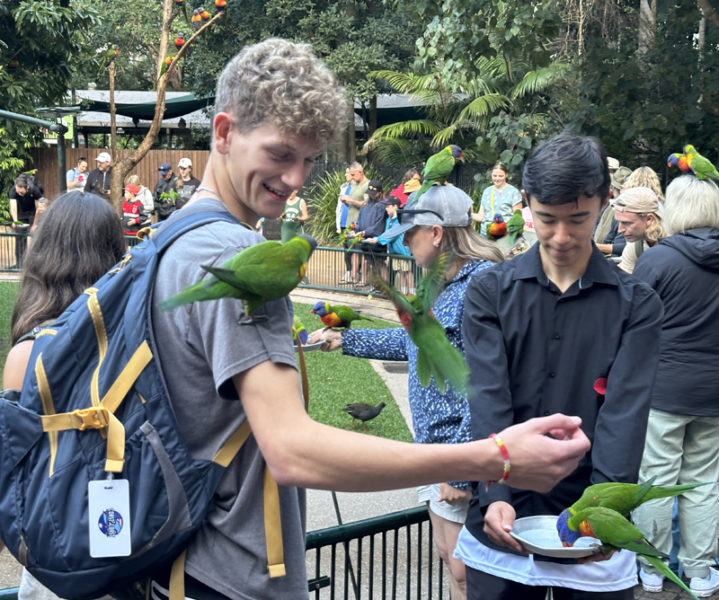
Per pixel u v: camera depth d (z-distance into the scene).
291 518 1.79
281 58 1.66
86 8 19.47
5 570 4.91
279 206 1.76
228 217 1.74
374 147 21.12
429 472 1.57
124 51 30.28
